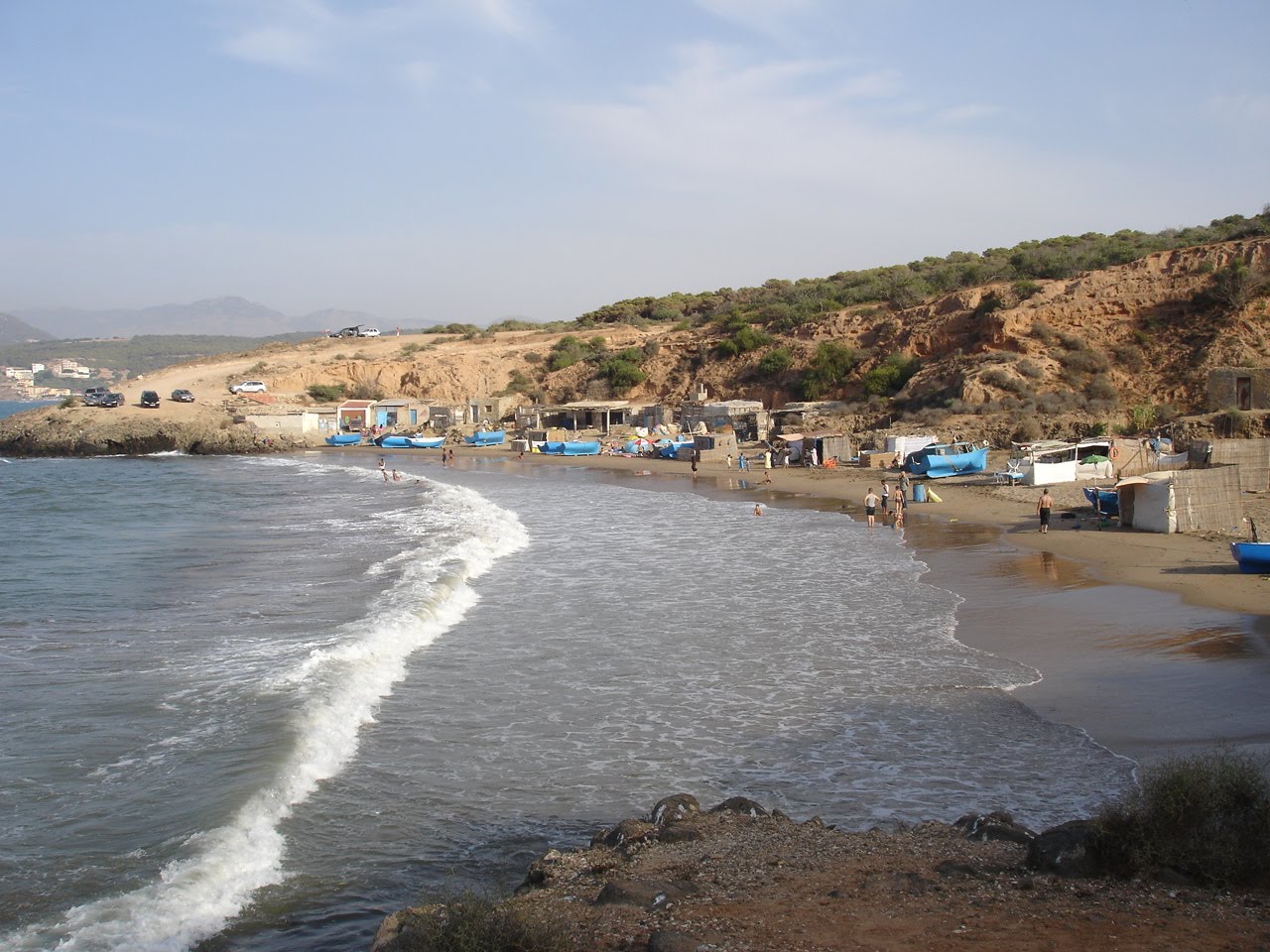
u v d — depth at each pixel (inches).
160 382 4650.6
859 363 3166.8
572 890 326.3
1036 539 1173.7
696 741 522.0
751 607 844.0
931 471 1897.1
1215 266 2583.7
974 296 3031.5
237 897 354.3
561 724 547.8
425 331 5974.4
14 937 325.4
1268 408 1910.7
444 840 404.5
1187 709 546.9
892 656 681.0
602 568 1040.2
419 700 587.5
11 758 477.4
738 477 2169.0
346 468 2672.2
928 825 389.7
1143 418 2095.2
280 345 5698.8
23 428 3422.7
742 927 280.8
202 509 1648.6
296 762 473.1
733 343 3686.0
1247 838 310.0
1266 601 798.5
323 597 863.1
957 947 262.5
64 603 849.5
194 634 730.8
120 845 390.9
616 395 3882.9
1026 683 611.2
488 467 2655.0
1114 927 270.7
